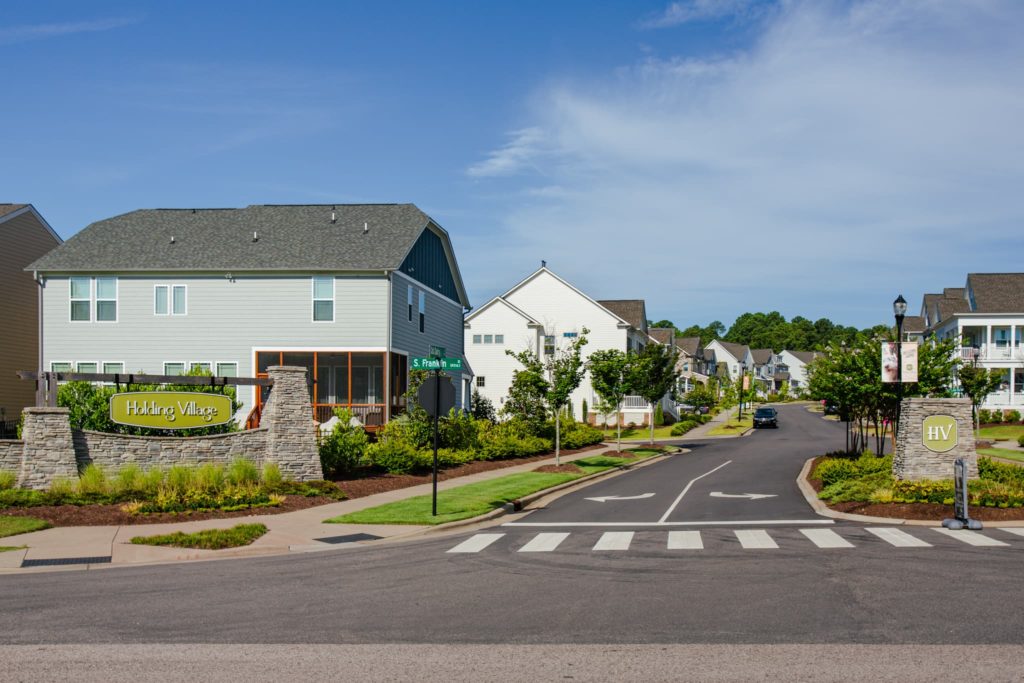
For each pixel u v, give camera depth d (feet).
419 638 29.96
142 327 112.68
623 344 199.21
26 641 29.96
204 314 112.06
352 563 45.14
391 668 26.43
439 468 93.91
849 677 24.94
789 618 31.83
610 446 148.77
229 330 111.65
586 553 47.06
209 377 72.69
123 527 55.62
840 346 101.04
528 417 131.13
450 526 58.18
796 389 420.77
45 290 113.91
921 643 28.35
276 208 126.21
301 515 61.26
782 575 39.73
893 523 57.11
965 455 68.49
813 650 27.71
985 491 61.62
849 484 72.18
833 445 149.38
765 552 46.26
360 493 73.20
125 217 125.08
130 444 68.95
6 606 35.47
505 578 40.34
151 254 114.93
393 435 99.60
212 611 34.30
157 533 53.67
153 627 31.78
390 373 110.32
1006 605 33.30
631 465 115.34
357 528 56.39
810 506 67.77
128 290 112.98
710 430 200.95
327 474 80.53
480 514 61.93
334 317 110.63
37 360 133.08
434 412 61.31
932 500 60.70
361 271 110.01
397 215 122.72
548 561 44.70
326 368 114.62
